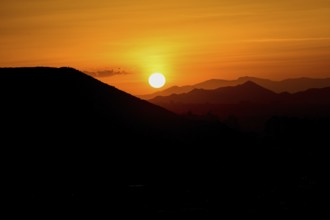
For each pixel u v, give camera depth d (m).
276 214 84.50
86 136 134.88
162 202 91.06
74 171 116.50
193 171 126.12
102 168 120.56
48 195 93.00
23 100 143.75
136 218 79.81
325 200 96.06
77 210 83.19
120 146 134.12
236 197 97.25
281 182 116.25
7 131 129.12
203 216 81.75
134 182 112.69
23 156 119.75
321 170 138.38
